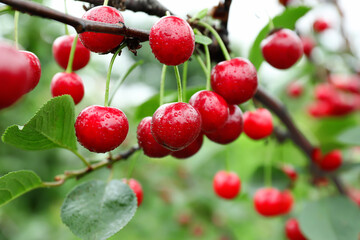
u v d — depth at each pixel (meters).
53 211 0.82
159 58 0.25
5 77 0.19
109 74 0.25
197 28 0.29
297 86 0.63
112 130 0.25
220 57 0.30
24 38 0.80
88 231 0.27
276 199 0.39
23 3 0.22
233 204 0.74
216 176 0.38
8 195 0.29
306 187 0.50
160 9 0.28
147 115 0.35
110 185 0.29
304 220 0.36
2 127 0.81
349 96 0.60
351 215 0.36
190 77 1.60
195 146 0.28
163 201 0.82
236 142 0.54
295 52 0.31
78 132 0.25
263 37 0.33
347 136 0.38
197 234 0.77
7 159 0.82
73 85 0.28
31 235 0.78
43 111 0.26
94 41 0.24
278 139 0.41
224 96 0.27
